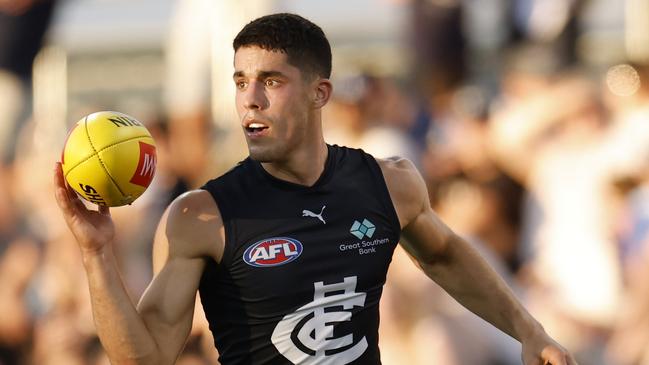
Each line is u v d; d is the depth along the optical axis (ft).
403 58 119.14
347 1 130.00
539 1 110.42
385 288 74.54
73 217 44.50
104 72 130.52
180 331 45.34
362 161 48.49
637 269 87.45
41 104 115.96
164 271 45.39
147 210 97.71
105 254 44.62
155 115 104.68
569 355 49.67
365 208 47.32
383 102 98.37
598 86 105.91
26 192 103.81
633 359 85.20
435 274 52.03
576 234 91.81
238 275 45.65
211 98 109.09
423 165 95.55
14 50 113.19
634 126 95.66
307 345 45.93
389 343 73.92
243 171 46.98
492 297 51.11
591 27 123.34
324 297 46.14
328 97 47.01
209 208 45.85
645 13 120.78
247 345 46.26
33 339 94.73
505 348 74.18
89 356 91.97
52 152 107.76
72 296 93.45
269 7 111.04
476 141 93.86
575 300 89.15
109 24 130.72
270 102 45.34
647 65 97.91
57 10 119.75
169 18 130.72
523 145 98.48
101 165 45.03
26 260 97.14
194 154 103.76
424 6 115.34
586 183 93.76
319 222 46.42
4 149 110.32
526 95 103.35
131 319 44.04
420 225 49.67
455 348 72.79
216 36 110.01
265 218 45.98
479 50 121.80
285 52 45.47
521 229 88.38
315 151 46.98
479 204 84.99
